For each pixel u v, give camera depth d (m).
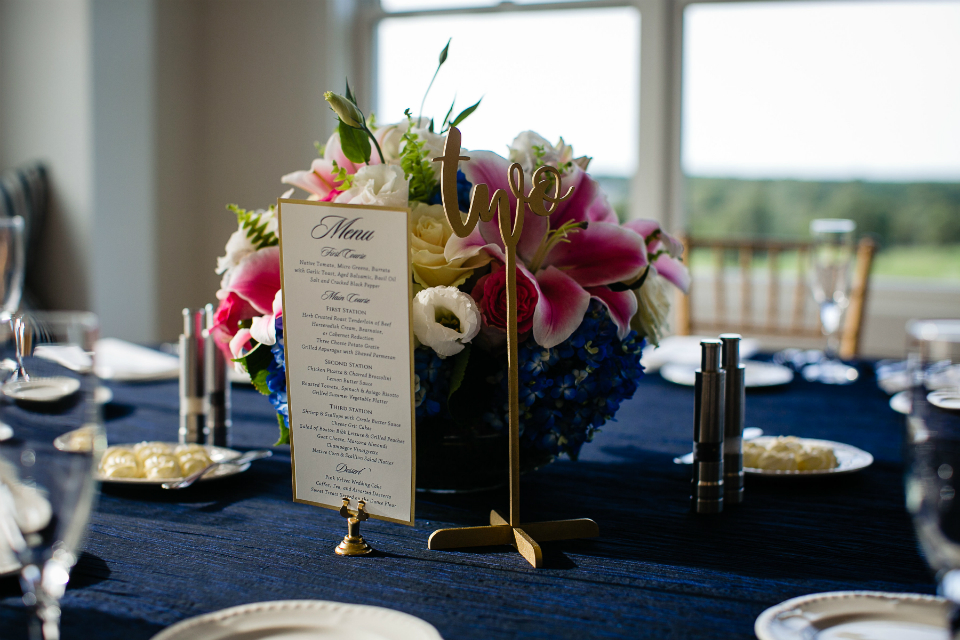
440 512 0.77
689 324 2.27
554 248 0.79
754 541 0.70
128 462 0.85
